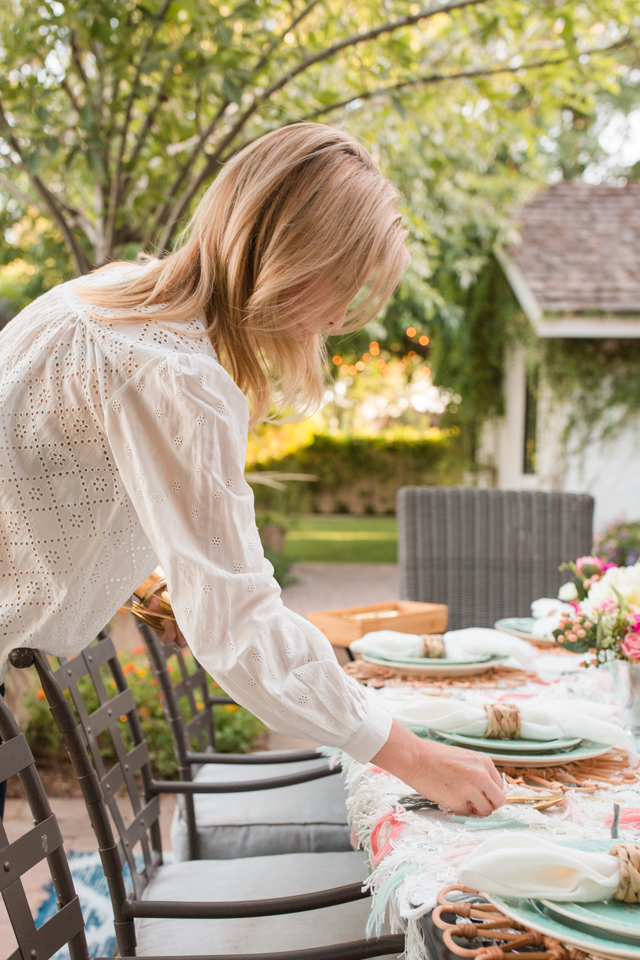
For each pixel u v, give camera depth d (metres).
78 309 0.93
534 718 1.11
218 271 0.98
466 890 0.71
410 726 1.17
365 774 1.04
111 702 1.36
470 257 7.98
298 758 1.58
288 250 0.91
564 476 7.76
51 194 3.14
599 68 3.84
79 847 2.48
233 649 0.81
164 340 0.91
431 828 0.85
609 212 8.86
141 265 1.15
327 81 3.95
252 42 3.18
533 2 3.50
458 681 1.55
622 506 7.75
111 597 1.01
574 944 0.59
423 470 14.56
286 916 1.23
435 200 7.34
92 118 2.95
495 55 4.21
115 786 1.30
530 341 8.07
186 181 3.57
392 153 4.50
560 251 7.93
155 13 2.88
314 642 0.86
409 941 0.68
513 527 2.79
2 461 0.90
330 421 14.46
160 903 1.04
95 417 0.89
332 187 0.92
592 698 1.43
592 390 7.65
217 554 0.84
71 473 0.91
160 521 0.84
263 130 3.60
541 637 1.82
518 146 7.02
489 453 9.89
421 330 8.89
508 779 1.03
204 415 0.84
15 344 0.94
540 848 0.67
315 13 3.72
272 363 1.09
